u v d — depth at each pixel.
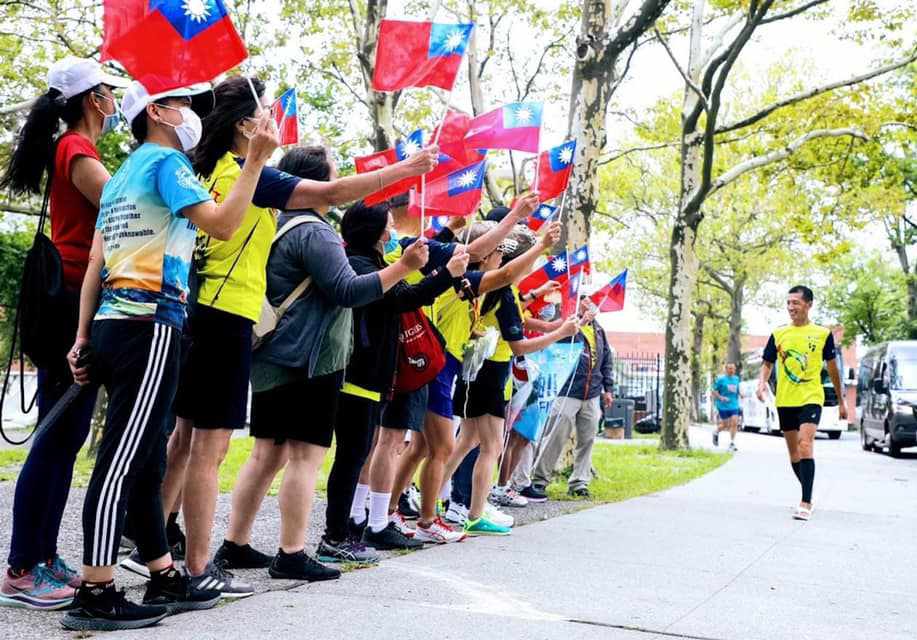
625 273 14.38
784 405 13.59
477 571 8.02
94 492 5.48
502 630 5.96
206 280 6.41
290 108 9.22
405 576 7.62
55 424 6.11
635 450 30.75
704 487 17.59
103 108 6.51
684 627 6.30
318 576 7.25
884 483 20.31
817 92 29.06
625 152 33.88
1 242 32.38
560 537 10.34
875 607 7.33
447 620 6.16
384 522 9.15
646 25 18.23
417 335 8.70
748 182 56.78
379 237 8.17
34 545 6.08
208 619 5.88
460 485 11.46
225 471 16.94
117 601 5.55
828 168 32.62
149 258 5.55
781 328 13.93
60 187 6.32
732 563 9.05
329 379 7.13
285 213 7.26
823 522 12.77
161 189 5.52
